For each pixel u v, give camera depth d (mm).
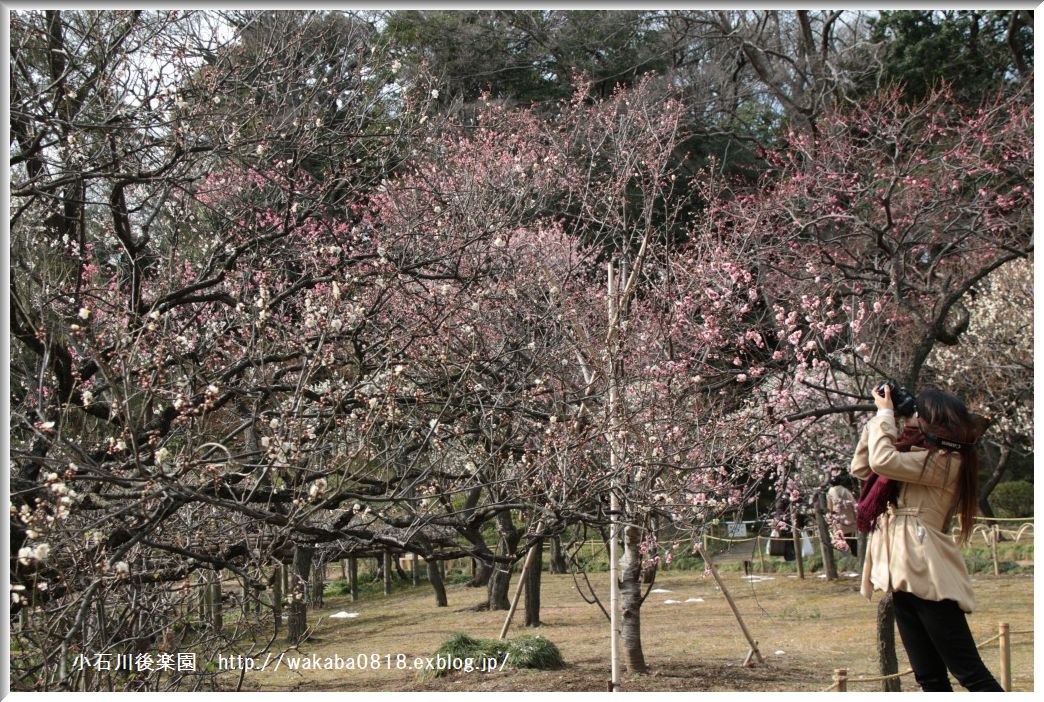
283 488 4621
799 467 10641
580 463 5438
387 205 8758
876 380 10188
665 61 20312
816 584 14242
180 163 5867
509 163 10289
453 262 6617
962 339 17297
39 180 5301
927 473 3971
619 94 14398
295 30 7203
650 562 8086
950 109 16109
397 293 6559
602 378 6086
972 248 10344
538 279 6977
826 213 11688
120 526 4094
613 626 6906
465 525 4891
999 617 10641
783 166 15523
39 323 4770
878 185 12164
